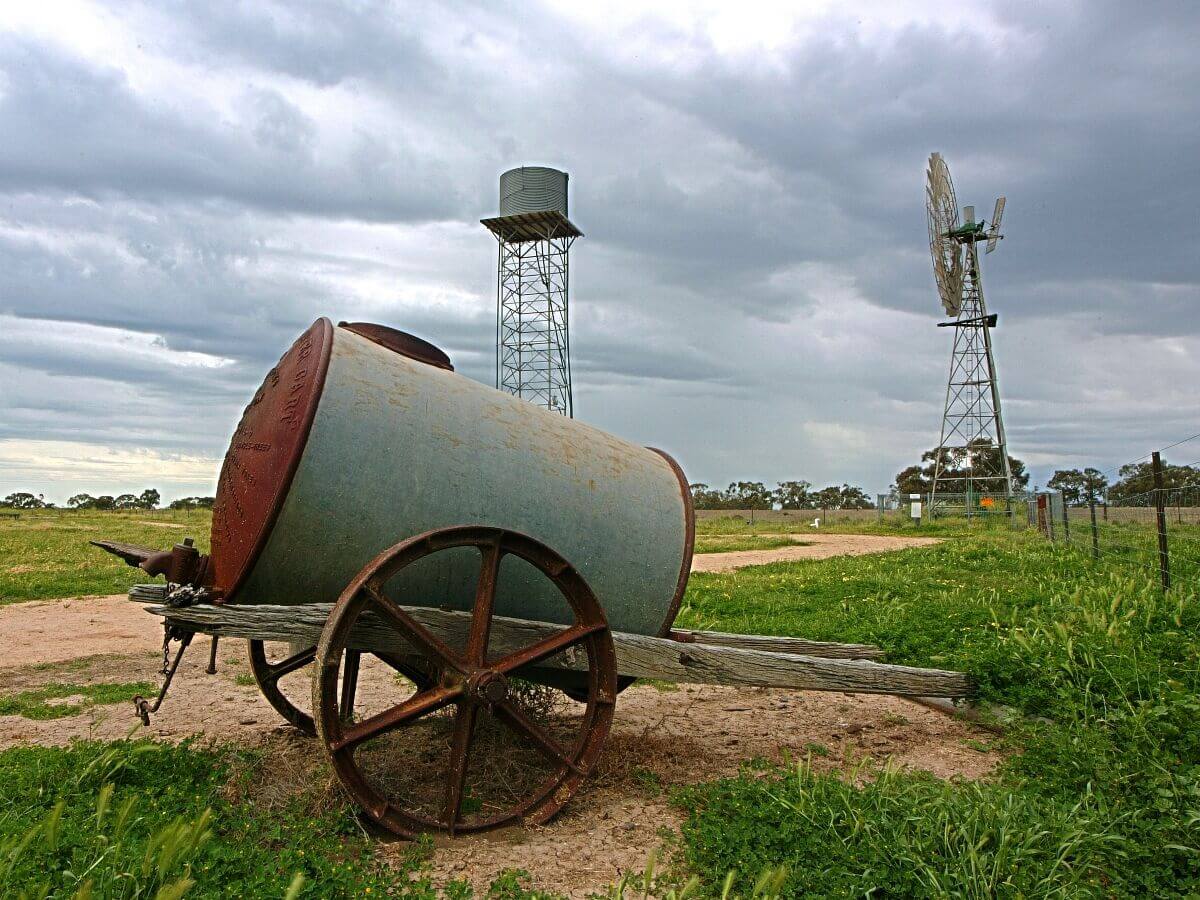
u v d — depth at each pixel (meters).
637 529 5.39
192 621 4.26
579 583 4.62
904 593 11.55
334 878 3.44
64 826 3.56
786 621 9.75
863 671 5.87
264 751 5.38
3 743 5.79
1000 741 5.82
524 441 5.15
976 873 3.37
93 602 12.92
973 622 8.62
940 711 6.81
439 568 4.70
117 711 6.69
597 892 3.61
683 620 9.61
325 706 3.97
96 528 33.59
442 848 4.07
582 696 5.65
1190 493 12.66
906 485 67.31
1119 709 5.34
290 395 4.57
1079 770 4.59
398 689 7.50
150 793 4.16
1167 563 9.37
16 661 8.68
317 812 4.22
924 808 3.94
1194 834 3.72
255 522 4.39
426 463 4.69
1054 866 3.41
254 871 3.40
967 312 41.28
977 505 41.03
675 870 3.79
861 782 4.98
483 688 4.29
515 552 4.51
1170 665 5.99
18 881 3.03
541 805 4.43
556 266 37.78
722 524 43.59
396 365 4.98
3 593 13.40
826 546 25.70
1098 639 6.65
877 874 3.44
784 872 2.88
